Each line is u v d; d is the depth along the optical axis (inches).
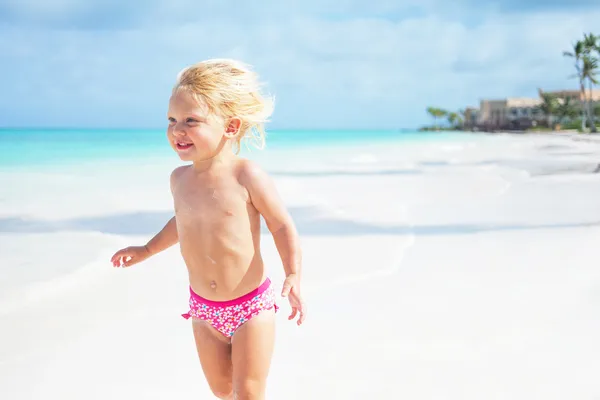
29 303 173.9
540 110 3319.4
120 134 2295.8
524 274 211.0
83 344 147.9
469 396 124.1
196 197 107.2
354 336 155.6
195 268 108.3
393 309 175.3
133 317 166.1
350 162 791.1
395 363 139.7
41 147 1134.4
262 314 107.5
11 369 133.4
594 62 2655.0
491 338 153.9
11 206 350.6
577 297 185.9
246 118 108.0
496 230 287.3
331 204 361.7
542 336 154.7
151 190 439.5
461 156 932.6
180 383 130.7
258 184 105.6
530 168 653.3
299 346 149.4
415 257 234.1
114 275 203.5
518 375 133.2
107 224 294.8
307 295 187.0
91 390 126.3
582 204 370.0
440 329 159.9
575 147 1243.8
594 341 151.4
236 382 106.2
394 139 2144.4
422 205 366.9
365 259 229.0
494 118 3516.2
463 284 199.5
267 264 221.5
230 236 105.0
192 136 103.5
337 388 127.9
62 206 352.5
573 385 128.5
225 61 107.4
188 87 103.7
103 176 552.7
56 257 223.9
